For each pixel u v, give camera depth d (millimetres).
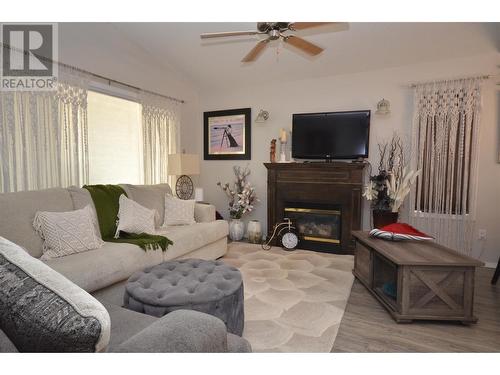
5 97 2531
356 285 2812
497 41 3102
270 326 2062
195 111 5016
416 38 3166
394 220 3389
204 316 940
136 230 2889
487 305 2443
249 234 4434
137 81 3857
